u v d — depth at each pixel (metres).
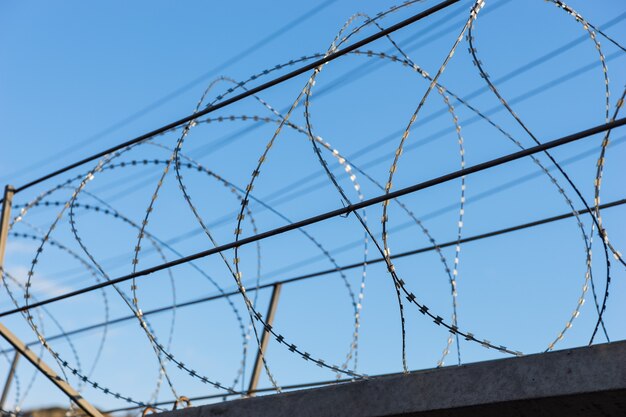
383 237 4.46
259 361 7.12
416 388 4.55
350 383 4.84
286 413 5.06
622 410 4.06
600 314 4.43
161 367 5.79
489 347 4.40
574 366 4.06
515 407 4.24
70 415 7.20
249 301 5.06
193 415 5.60
